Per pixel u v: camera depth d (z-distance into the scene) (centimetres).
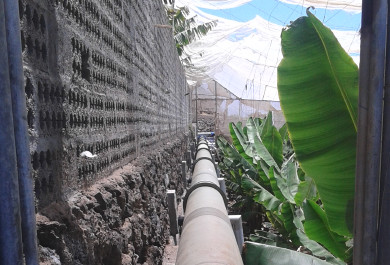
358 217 164
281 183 520
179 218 502
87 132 288
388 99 155
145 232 413
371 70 155
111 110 376
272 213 602
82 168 275
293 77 226
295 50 224
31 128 189
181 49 1978
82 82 280
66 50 247
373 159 158
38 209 194
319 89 223
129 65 483
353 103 219
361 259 163
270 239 516
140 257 400
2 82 123
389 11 153
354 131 220
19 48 133
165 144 988
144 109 622
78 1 276
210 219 250
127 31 473
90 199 262
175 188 966
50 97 217
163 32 988
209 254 192
